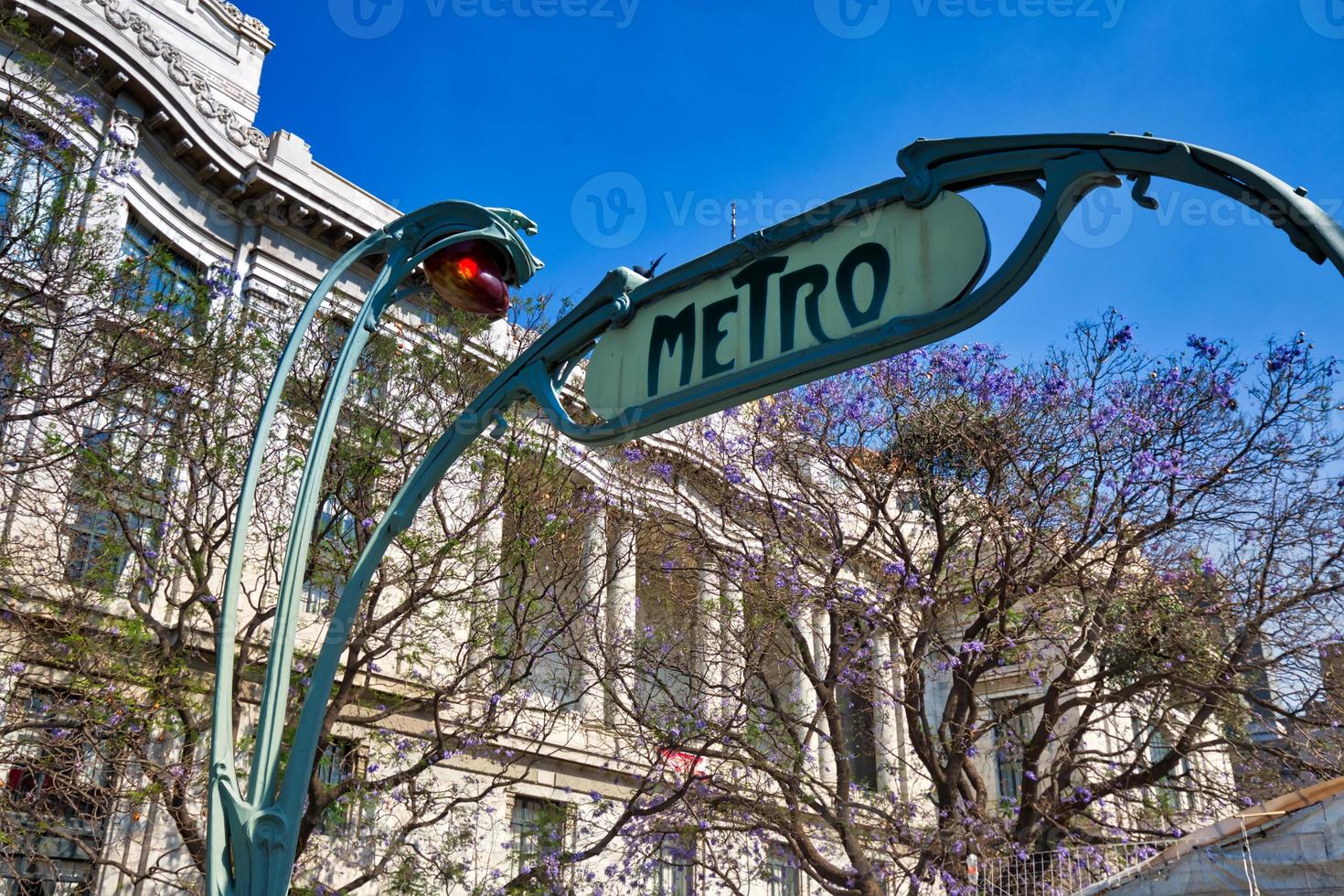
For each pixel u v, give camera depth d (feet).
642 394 12.63
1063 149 10.09
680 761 70.69
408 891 61.11
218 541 58.29
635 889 79.51
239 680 57.98
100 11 67.21
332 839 65.21
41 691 54.85
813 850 60.29
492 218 17.11
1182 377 64.69
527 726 77.56
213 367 59.93
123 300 56.75
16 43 61.77
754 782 75.00
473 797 63.57
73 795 53.31
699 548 71.87
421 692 71.41
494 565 65.00
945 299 10.24
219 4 91.71
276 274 75.41
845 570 75.05
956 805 59.82
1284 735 64.44
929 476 66.39
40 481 58.39
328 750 65.36
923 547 77.41
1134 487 62.64
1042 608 64.85
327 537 64.49
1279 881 40.83
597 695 79.66
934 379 68.08
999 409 66.39
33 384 51.90
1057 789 63.36
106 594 55.93
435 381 67.62
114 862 51.55
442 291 17.22
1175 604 63.26
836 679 64.54
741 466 71.87
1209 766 75.77
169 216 71.92
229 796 13.85
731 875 80.59
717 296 12.26
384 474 62.64
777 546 68.74
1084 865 56.85
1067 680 64.18
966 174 10.53
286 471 61.87
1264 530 62.64
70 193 58.59
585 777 81.35
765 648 67.10
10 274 54.13
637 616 81.61
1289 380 63.72
